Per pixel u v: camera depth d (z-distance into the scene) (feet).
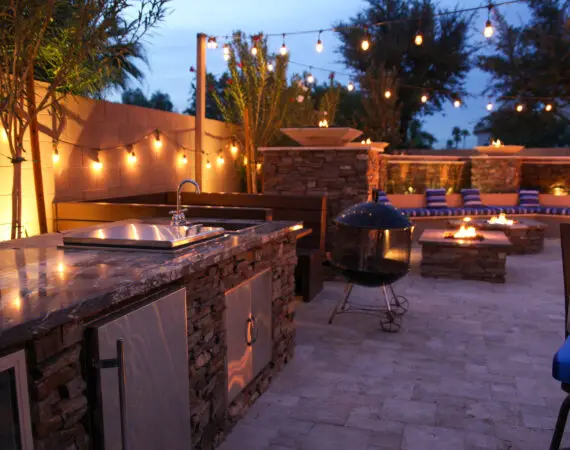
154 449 7.91
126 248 9.39
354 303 20.84
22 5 13.21
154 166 26.35
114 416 6.92
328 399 12.53
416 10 61.93
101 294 6.37
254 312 12.25
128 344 7.18
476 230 30.96
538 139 64.18
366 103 51.78
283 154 25.44
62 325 6.15
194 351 9.32
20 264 8.20
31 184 18.25
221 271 10.31
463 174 43.68
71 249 9.59
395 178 41.29
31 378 5.84
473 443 10.50
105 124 22.35
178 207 11.85
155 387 7.88
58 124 19.54
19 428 5.69
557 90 59.82
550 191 42.34
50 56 15.99
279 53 31.58
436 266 25.07
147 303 7.66
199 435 9.58
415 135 68.95
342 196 24.75
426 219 36.99
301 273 21.04
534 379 13.58
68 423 6.34
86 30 14.83
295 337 16.94
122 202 23.17
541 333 17.17
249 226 13.91
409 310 19.84
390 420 11.49
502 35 60.95
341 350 15.79
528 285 23.66
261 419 11.57
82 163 21.03
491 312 19.56
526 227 30.58
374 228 16.08
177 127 28.40
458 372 14.08
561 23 58.18
